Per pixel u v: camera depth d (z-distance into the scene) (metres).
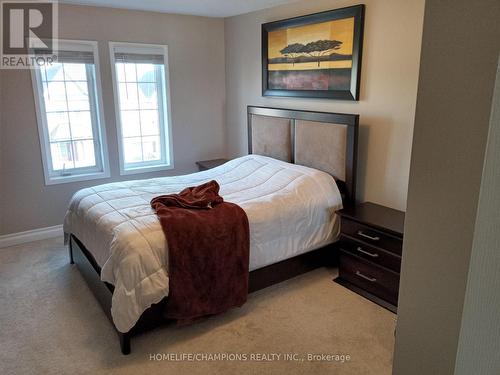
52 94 3.81
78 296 2.87
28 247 3.74
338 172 3.28
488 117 0.74
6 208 3.72
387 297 2.72
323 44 3.38
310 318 2.58
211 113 4.83
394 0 2.83
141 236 2.27
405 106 2.88
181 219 2.41
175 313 2.32
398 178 3.02
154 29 4.20
